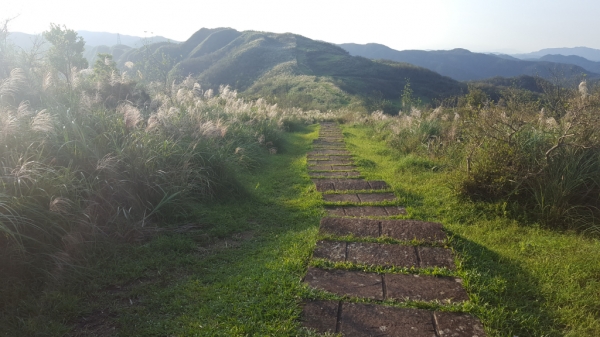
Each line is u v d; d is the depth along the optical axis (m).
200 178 5.22
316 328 2.39
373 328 2.38
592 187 4.54
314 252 3.45
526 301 2.69
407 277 3.03
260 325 2.41
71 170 3.84
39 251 3.02
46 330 2.32
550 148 4.93
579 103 5.50
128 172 4.23
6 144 3.60
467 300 2.69
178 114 7.14
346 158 9.18
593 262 3.21
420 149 8.98
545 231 4.14
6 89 4.77
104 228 3.66
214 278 3.11
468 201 4.98
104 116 5.13
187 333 2.34
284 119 15.39
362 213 5.02
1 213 2.82
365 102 33.38
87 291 2.83
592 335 2.34
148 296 2.80
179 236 3.91
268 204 5.43
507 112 7.17
